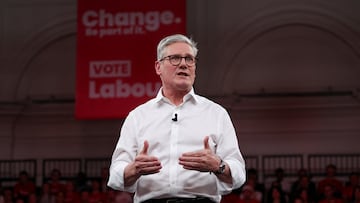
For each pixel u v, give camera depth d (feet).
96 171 57.52
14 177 57.82
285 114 55.83
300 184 46.68
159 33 38.09
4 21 58.75
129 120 13.01
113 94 38.32
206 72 56.44
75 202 47.91
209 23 56.54
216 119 12.83
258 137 55.88
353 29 55.47
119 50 38.45
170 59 12.79
